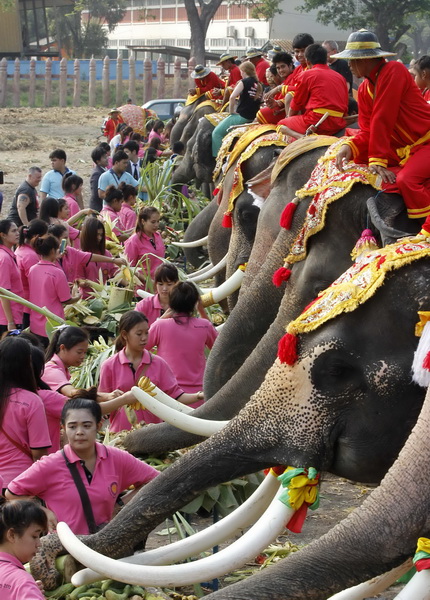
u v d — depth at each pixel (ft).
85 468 15.66
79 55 213.25
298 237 18.01
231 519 13.44
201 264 39.14
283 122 22.94
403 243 12.77
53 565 14.90
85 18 243.81
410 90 16.40
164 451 18.61
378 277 12.46
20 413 16.78
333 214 17.54
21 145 95.20
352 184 17.25
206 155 43.32
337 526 10.98
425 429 10.89
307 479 12.58
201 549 13.38
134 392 14.98
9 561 12.75
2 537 12.81
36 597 12.29
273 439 12.84
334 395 12.52
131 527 13.39
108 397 19.03
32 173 42.34
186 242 38.96
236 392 16.85
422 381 11.87
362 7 139.74
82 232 31.68
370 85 16.67
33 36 188.96
